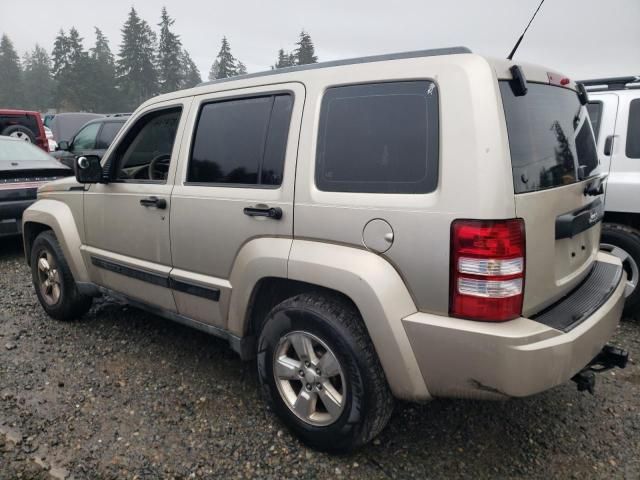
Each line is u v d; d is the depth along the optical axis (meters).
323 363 2.61
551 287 2.44
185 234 3.22
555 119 2.69
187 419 3.05
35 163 7.00
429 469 2.63
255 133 2.94
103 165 3.77
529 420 3.06
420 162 2.30
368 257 2.40
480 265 2.13
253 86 2.99
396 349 2.33
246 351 3.09
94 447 2.79
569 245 2.67
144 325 4.43
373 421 2.51
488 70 2.21
